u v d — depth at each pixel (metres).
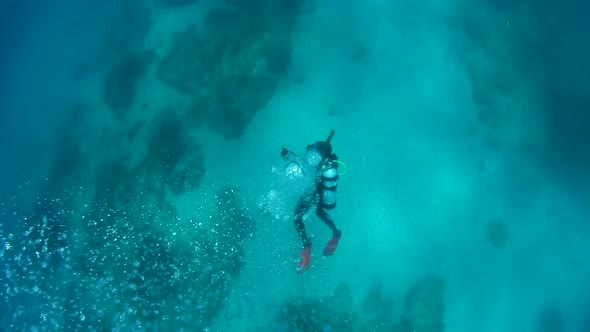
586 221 5.99
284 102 5.56
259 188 4.99
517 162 5.88
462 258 5.14
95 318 4.66
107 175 5.62
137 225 5.04
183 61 5.91
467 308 5.08
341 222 4.90
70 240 5.31
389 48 6.00
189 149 5.35
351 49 5.92
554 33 7.70
